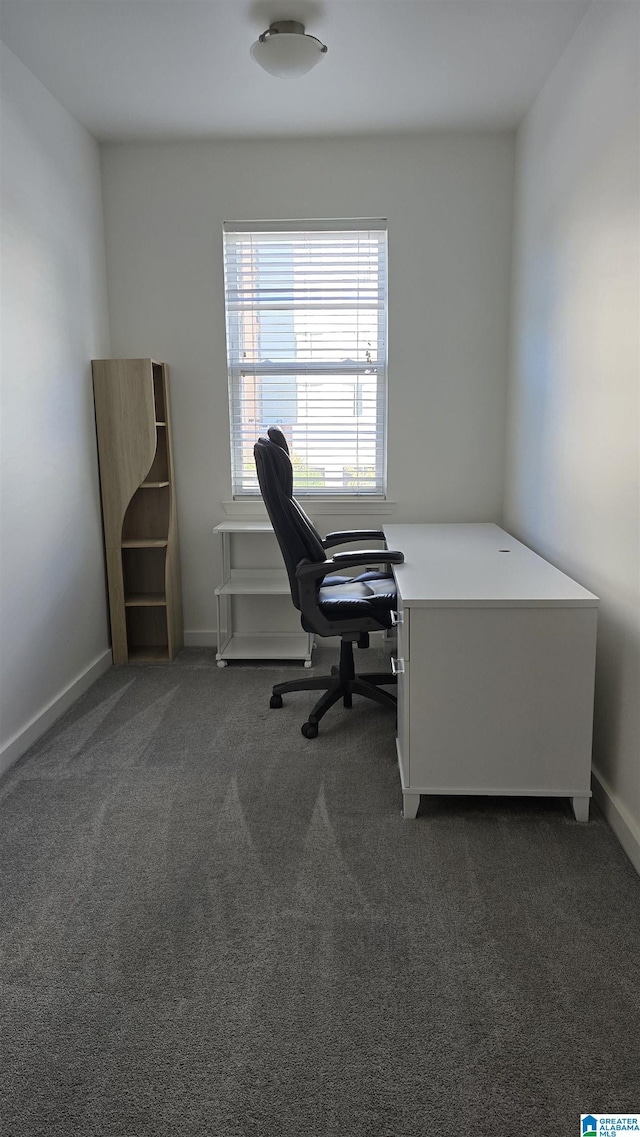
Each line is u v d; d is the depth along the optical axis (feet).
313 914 5.82
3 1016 4.83
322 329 12.23
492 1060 4.45
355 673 10.98
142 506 12.66
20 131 8.80
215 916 5.81
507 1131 4.00
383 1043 4.58
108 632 12.13
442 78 9.47
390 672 11.27
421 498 12.43
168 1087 4.30
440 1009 4.84
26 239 8.95
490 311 11.84
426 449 12.28
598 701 7.67
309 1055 4.50
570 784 7.09
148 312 12.08
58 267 9.98
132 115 10.52
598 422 7.61
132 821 7.24
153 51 8.64
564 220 8.75
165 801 7.63
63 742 9.09
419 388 12.10
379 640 12.83
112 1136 4.01
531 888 6.12
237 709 10.12
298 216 11.72
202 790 7.86
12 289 8.56
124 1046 4.59
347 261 12.01
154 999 4.97
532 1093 4.23
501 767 7.09
